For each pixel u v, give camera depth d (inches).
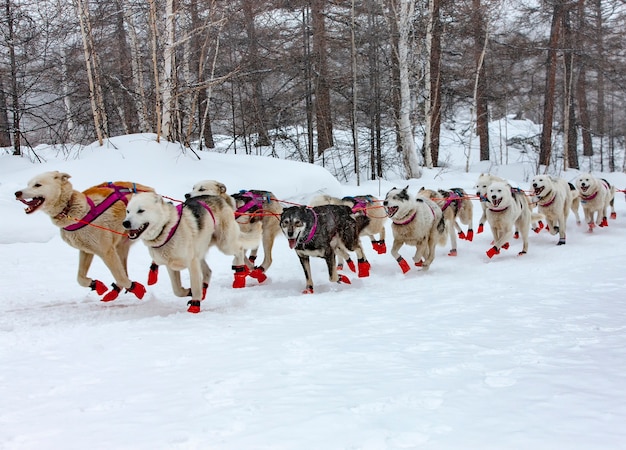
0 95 659.4
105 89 643.5
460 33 874.8
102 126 566.6
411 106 828.6
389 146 885.2
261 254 381.7
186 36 544.4
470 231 426.3
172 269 229.1
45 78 656.4
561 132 1136.2
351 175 828.6
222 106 882.1
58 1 615.5
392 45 738.8
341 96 895.7
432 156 920.3
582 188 462.3
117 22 624.7
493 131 1425.9
